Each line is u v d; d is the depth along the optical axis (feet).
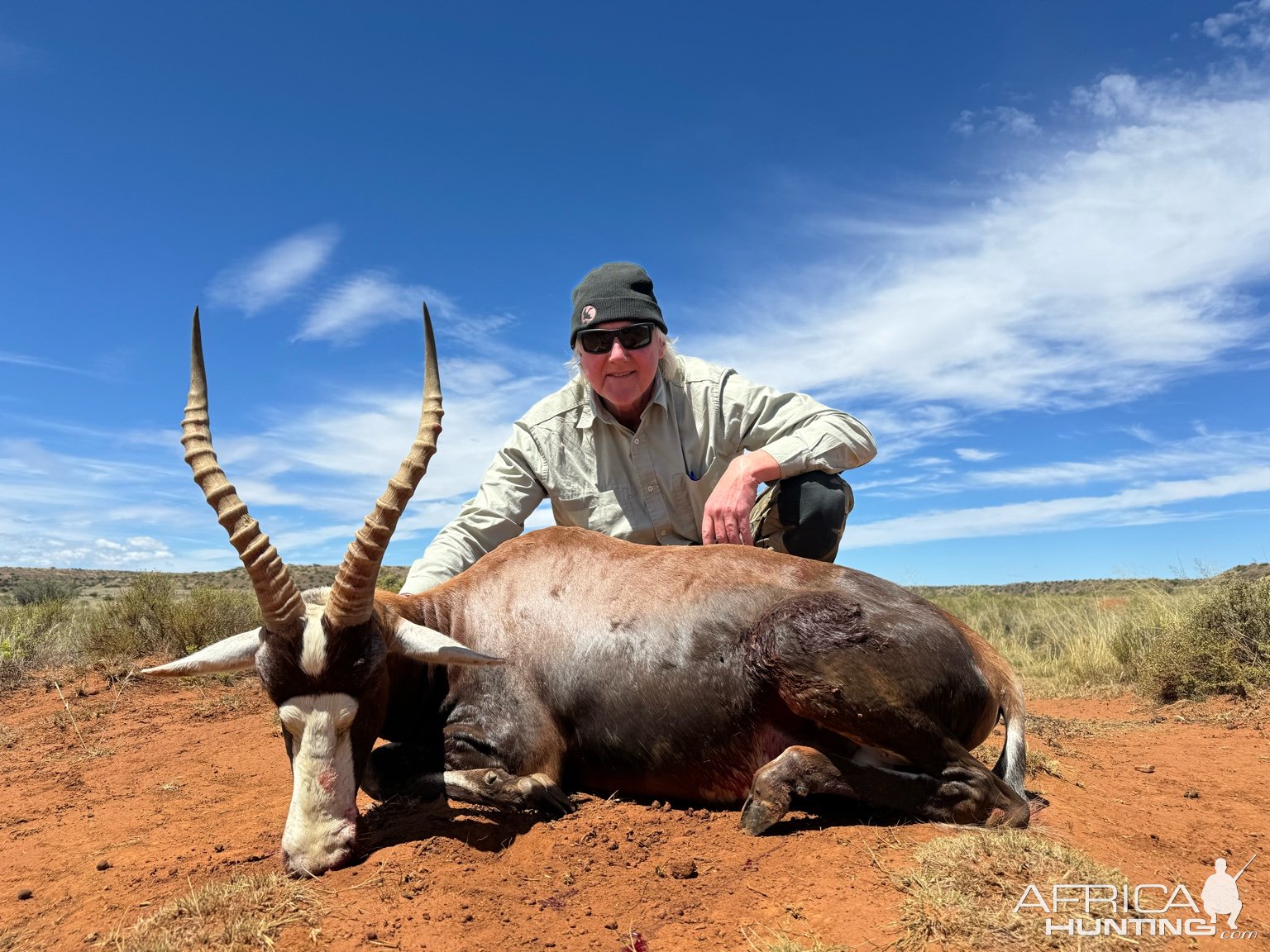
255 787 5.28
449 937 2.92
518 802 4.00
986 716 4.00
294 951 2.86
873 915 2.89
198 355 3.77
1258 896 3.22
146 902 3.39
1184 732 6.44
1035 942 2.70
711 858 3.48
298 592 3.61
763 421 5.78
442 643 3.89
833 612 3.79
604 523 5.77
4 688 8.77
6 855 4.29
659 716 4.03
